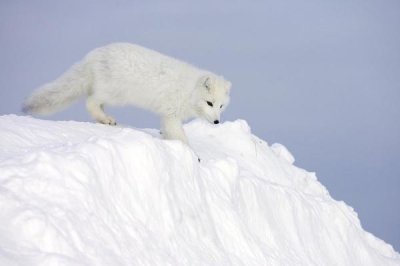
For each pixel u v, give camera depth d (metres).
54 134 10.44
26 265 6.21
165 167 9.52
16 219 6.74
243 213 12.19
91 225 7.48
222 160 12.00
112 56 12.55
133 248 7.94
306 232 14.35
